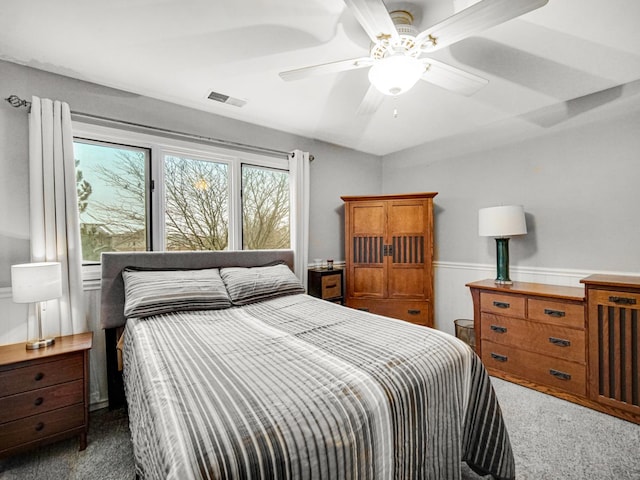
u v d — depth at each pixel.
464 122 3.15
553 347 2.27
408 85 1.60
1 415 1.53
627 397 1.93
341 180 3.90
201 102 2.61
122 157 2.44
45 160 1.98
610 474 1.49
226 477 0.68
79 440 1.75
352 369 1.13
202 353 1.30
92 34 1.73
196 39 1.78
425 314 3.35
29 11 1.53
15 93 1.98
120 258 2.25
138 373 1.22
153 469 0.81
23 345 1.81
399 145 3.92
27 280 1.68
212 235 2.89
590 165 2.57
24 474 1.52
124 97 2.39
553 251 2.78
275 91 2.43
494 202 3.20
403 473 1.04
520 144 2.99
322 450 0.82
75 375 1.73
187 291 2.10
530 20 1.63
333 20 1.62
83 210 2.29
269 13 1.57
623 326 1.95
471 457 1.45
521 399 2.22
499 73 2.20
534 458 1.60
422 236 3.38
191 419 0.82
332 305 2.25
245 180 3.11
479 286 2.68
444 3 1.49
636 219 2.35
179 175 2.71
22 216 1.98
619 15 1.58
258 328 1.68
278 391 0.97
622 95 2.40
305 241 3.34
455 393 1.32
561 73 2.21
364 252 3.53
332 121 3.07
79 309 2.07
